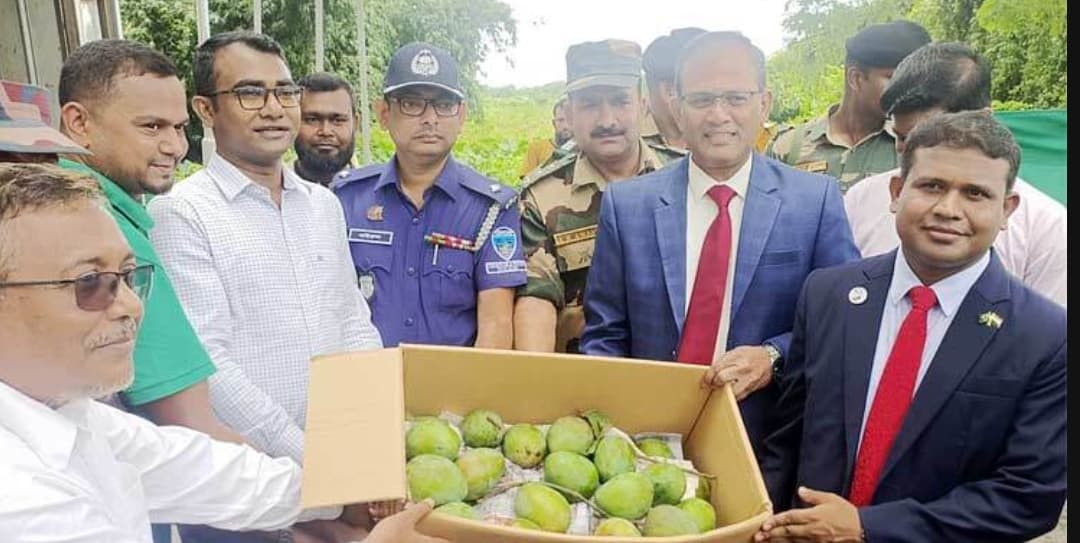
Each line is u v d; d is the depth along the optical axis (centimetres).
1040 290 190
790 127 218
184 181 166
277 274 165
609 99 212
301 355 166
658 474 124
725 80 172
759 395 173
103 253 87
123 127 150
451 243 205
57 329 85
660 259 180
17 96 148
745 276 173
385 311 205
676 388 141
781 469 162
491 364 139
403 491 103
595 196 219
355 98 250
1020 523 133
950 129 134
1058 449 131
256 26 237
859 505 145
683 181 183
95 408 110
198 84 167
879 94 204
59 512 84
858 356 146
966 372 135
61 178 88
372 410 118
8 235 82
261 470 125
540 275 217
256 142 164
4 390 87
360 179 216
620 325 186
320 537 135
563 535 101
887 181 200
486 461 124
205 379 143
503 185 213
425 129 201
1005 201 137
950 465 137
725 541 106
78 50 152
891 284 147
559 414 144
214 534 164
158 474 116
